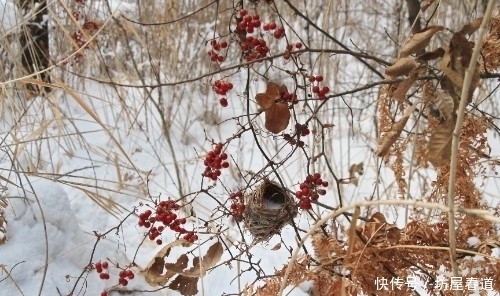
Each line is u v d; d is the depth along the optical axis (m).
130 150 2.95
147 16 3.05
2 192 1.86
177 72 3.02
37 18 3.04
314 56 3.14
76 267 1.86
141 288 1.88
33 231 1.82
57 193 1.91
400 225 2.31
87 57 3.26
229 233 2.28
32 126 2.53
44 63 3.10
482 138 1.44
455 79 1.13
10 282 1.71
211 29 3.07
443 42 2.71
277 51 2.74
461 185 1.41
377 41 3.51
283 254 2.09
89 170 2.67
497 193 2.45
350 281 1.32
